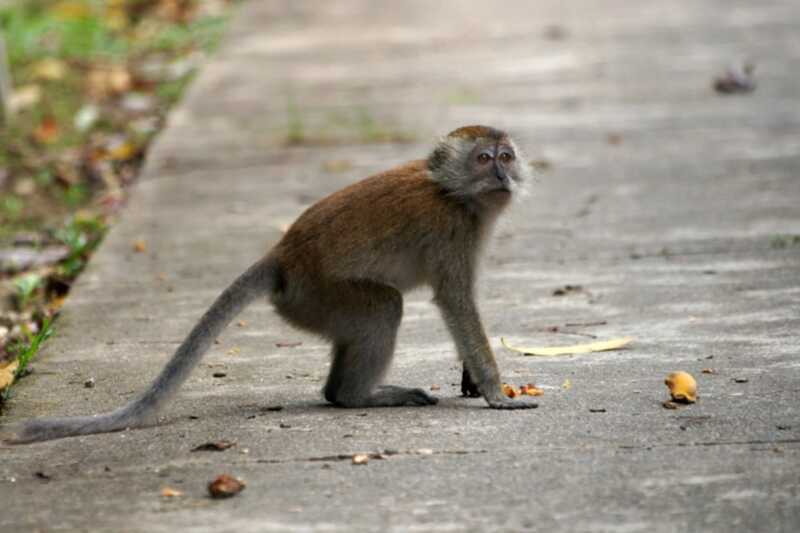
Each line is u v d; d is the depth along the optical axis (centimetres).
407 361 1108
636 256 1382
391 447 875
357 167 1761
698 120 1928
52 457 884
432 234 1004
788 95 2038
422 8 2772
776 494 776
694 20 2564
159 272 1397
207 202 1653
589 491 789
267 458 862
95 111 2144
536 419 927
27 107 2150
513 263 1384
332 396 999
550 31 2508
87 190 1819
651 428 895
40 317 1353
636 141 1839
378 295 986
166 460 868
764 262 1330
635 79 2162
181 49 2538
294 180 1725
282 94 2148
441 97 2088
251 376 1080
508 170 1024
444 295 1012
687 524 741
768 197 1566
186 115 2056
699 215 1515
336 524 753
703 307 1204
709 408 932
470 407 973
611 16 2628
